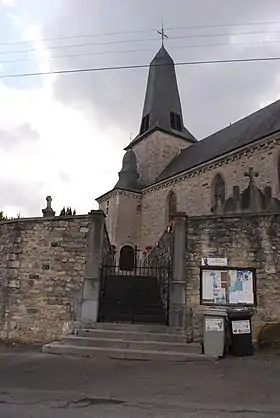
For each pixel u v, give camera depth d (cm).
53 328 1098
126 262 3184
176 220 1131
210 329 919
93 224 1172
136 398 546
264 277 1048
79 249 1157
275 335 970
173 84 4153
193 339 1023
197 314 1045
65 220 1191
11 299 1143
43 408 491
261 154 2211
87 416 463
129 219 3303
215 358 868
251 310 1025
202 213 2542
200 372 730
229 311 973
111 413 477
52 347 919
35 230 1196
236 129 2875
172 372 729
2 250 1206
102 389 593
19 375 676
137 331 1030
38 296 1134
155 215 3105
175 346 936
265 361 850
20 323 1119
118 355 888
